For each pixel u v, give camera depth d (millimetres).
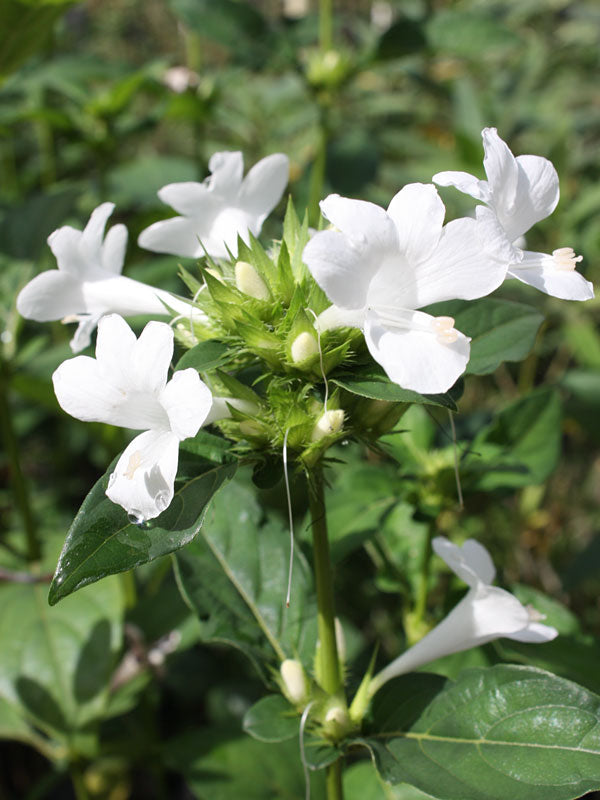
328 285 163
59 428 550
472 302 247
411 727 212
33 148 711
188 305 226
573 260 193
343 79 511
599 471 553
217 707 450
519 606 217
